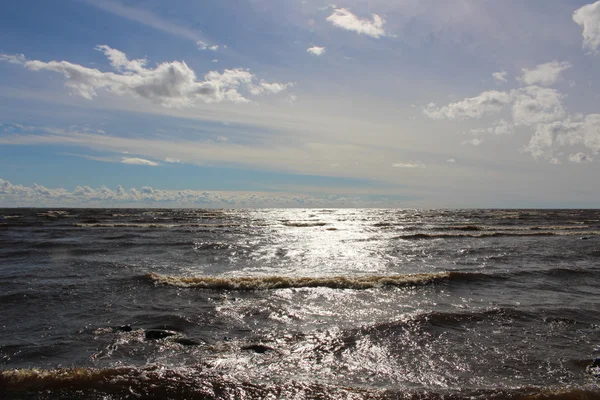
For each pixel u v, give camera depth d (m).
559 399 6.15
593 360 7.57
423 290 13.22
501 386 6.56
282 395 6.25
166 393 6.29
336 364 7.43
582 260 20.67
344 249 25.53
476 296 12.53
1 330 9.13
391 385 6.61
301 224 54.91
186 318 10.09
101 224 48.47
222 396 6.21
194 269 17.69
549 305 11.37
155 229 41.38
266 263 19.70
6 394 6.21
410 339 8.64
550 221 65.62
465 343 8.44
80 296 12.25
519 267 18.27
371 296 12.41
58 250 23.23
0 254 21.45
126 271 16.45
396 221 66.19
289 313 10.59
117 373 6.89
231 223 56.75
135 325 9.54
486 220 69.69
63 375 6.76
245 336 8.85
